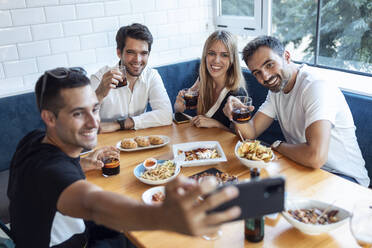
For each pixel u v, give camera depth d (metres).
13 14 2.69
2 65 2.75
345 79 2.71
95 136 1.28
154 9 3.31
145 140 1.96
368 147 2.29
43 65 2.91
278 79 1.92
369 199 1.41
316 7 2.96
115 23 3.15
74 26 2.97
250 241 1.20
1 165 2.65
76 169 1.15
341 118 1.93
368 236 1.10
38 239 1.17
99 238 1.67
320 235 1.23
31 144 1.27
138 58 2.41
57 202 1.03
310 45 3.12
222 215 0.71
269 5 3.21
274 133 2.85
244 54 1.95
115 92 2.52
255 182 0.84
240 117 1.93
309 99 1.81
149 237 1.25
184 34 3.57
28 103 2.70
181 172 1.69
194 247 1.19
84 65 3.11
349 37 2.83
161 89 2.56
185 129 2.24
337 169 1.97
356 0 2.71
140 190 1.57
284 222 1.30
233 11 3.57
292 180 1.58
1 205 2.21
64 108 1.19
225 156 1.81
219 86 2.51
